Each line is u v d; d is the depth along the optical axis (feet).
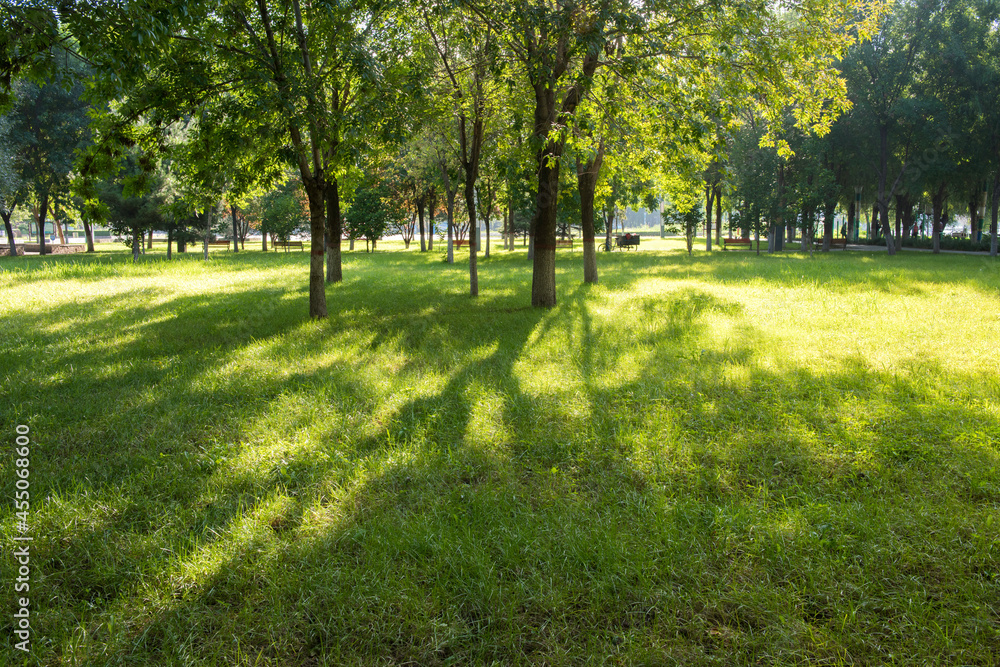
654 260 101.09
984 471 14.57
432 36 40.81
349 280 66.44
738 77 44.11
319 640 9.66
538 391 21.83
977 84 100.73
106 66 22.88
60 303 47.83
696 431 17.83
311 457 16.16
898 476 14.62
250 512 13.37
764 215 121.80
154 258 110.83
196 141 36.32
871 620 9.75
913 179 110.22
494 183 85.25
